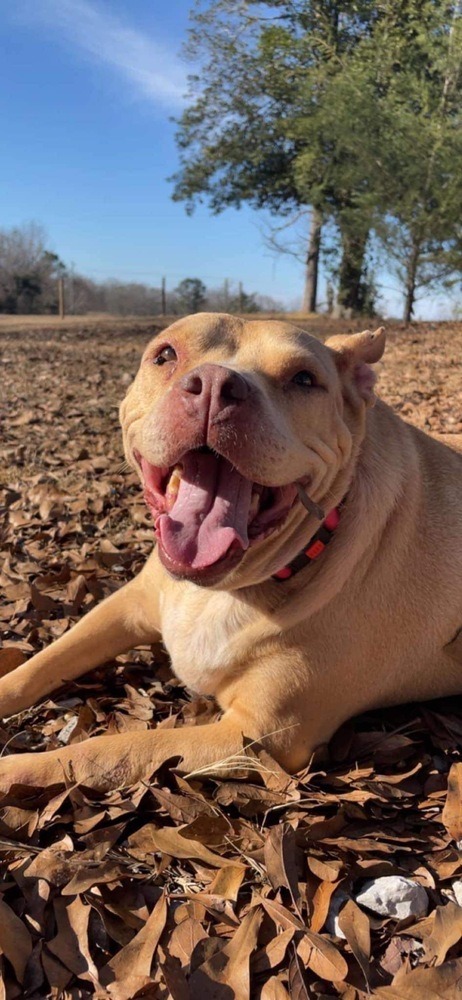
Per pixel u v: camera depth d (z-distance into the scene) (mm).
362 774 594
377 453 663
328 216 5422
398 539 646
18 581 920
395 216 4230
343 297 5871
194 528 524
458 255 4168
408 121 4051
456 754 637
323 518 552
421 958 444
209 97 5977
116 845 510
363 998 418
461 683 712
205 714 665
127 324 5434
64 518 1151
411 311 4500
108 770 554
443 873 507
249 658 601
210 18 5613
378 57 4445
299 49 5562
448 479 721
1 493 1270
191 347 590
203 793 562
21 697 662
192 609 641
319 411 579
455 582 675
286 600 596
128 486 1317
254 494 551
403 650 656
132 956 429
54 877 467
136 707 678
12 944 427
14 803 526
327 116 4430
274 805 552
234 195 6496
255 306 7801
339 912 469
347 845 514
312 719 609
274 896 476
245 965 426
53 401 2143
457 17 4148
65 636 703
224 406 498
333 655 606
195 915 458
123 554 987
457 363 2717
